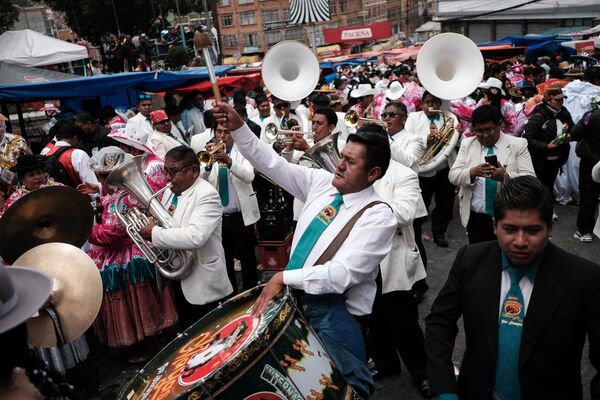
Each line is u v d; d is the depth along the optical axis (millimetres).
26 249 2852
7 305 1160
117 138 4801
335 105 9727
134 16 29406
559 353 1983
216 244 3947
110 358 4625
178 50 21859
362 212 2508
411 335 3627
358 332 2475
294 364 2018
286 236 5625
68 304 2123
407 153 5012
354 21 70875
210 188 3822
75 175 5742
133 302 4266
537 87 10016
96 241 4172
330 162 3779
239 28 66188
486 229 4496
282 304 2084
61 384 1303
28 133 15320
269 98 9750
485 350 2094
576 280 1972
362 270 2402
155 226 3691
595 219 6609
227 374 1850
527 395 2023
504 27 37625
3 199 4797
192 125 10281
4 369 1159
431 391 2158
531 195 1927
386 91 9617
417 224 5047
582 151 6078
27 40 13844
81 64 21000
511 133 7969
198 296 3898
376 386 3865
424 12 66938
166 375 2156
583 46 21125
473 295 2135
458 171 4465
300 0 23594
